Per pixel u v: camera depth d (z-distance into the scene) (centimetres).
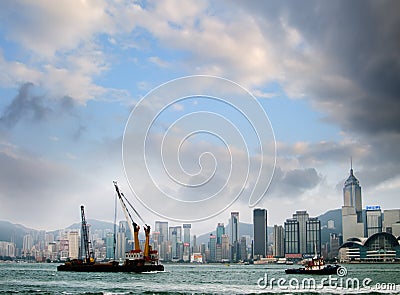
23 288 19662
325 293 16662
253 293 16875
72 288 19650
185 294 16850
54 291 18362
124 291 18312
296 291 17475
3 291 18225
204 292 17538
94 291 18250
